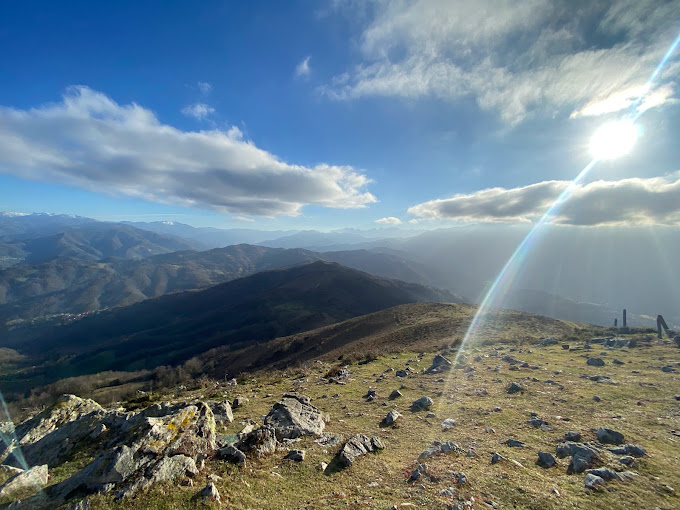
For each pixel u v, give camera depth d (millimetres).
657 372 17844
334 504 8062
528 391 16297
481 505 7531
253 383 28203
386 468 9906
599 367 20219
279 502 8281
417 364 27250
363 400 18172
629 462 8938
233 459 10312
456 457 10133
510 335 39188
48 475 10609
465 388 18109
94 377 135125
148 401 24578
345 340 73375
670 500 7281
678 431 10773
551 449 10367
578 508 7195
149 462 9055
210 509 7617
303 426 13352
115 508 7582
